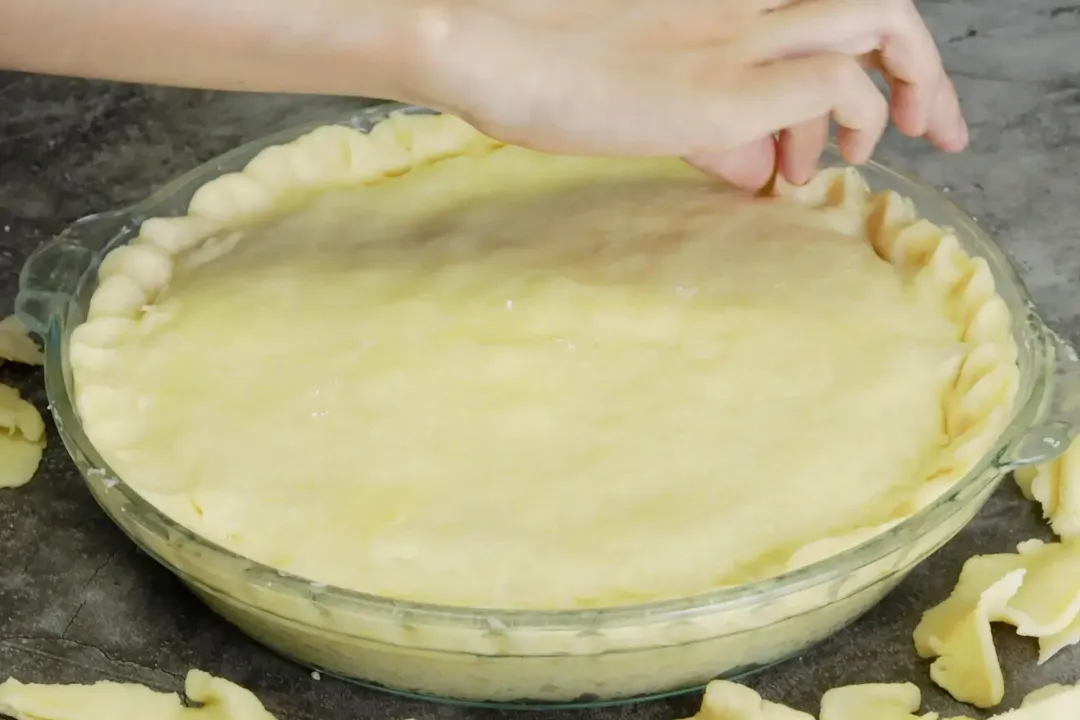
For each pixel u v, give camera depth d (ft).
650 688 2.89
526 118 2.94
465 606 2.71
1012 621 3.07
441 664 2.73
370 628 2.63
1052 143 4.90
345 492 2.98
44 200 4.69
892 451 3.10
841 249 3.73
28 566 3.28
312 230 3.88
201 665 3.04
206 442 3.13
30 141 5.00
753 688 2.99
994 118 5.05
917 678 3.01
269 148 4.15
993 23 5.65
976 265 3.59
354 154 4.17
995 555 3.25
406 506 2.94
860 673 3.02
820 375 3.27
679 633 2.61
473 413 3.17
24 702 2.82
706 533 2.86
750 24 3.08
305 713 2.93
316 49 2.84
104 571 3.28
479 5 2.98
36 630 3.12
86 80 5.35
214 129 5.13
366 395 3.23
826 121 3.60
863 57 3.52
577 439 3.10
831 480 3.00
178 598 3.21
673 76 2.97
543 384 3.25
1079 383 3.15
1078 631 3.04
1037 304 4.08
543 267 3.63
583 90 2.92
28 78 5.34
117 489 2.88
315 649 2.88
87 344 3.41
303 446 3.10
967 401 3.17
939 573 3.27
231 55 2.85
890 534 2.71
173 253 3.89
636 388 3.23
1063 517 3.32
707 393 3.21
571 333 3.39
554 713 2.95
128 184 4.80
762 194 3.99
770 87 3.01
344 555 2.83
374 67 2.86
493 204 3.99
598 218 3.86
